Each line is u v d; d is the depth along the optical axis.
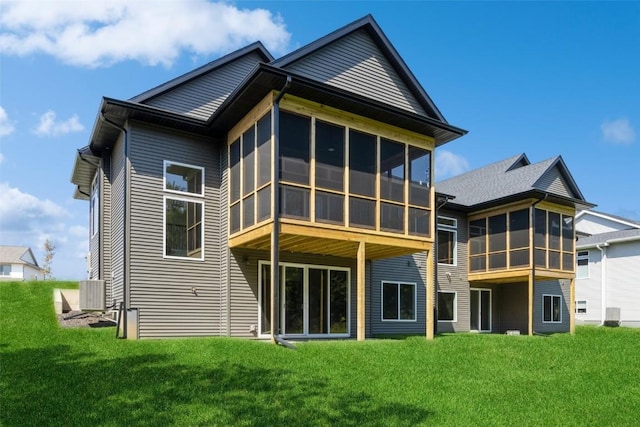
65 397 5.89
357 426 5.70
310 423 5.65
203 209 11.32
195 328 10.68
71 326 10.20
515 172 19.23
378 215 10.80
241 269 11.23
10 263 44.31
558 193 18.05
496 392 7.60
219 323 11.03
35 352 7.70
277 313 9.20
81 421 5.27
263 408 5.94
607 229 26.67
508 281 18.16
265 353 8.29
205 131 11.48
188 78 11.58
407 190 11.45
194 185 11.31
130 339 9.25
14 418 5.29
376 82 12.06
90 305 10.82
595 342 13.31
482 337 12.62
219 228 11.48
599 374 9.32
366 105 10.30
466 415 6.45
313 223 9.73
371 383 7.33
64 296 12.28
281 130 9.66
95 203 13.70
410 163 11.66
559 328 19.72
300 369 7.61
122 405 5.74
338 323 12.54
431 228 11.82
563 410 7.07
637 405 7.55
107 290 11.85
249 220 10.20
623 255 23.23
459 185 21.55
